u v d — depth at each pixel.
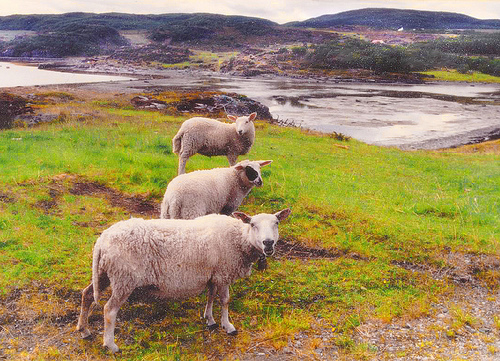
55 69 131.12
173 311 6.02
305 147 22.17
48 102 32.16
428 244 8.94
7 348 4.88
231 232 5.54
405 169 18.69
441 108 60.66
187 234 5.27
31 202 9.06
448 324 6.27
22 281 6.20
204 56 188.50
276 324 5.84
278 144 21.98
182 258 5.13
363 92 84.75
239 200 8.40
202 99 37.06
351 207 10.89
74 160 12.34
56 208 9.09
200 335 5.55
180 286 5.23
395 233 9.37
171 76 119.50
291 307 6.44
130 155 13.70
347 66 147.62
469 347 5.65
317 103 63.53
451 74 136.12
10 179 10.07
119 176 11.51
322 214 10.31
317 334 5.82
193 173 7.85
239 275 5.66
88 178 11.17
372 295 6.95
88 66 147.75
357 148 24.72
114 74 119.44
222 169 8.23
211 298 5.65
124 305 5.99
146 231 5.06
